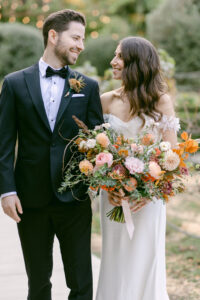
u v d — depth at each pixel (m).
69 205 2.42
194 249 4.91
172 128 2.62
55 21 2.38
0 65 11.38
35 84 2.39
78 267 2.46
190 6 11.54
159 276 2.69
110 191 2.44
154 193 2.39
